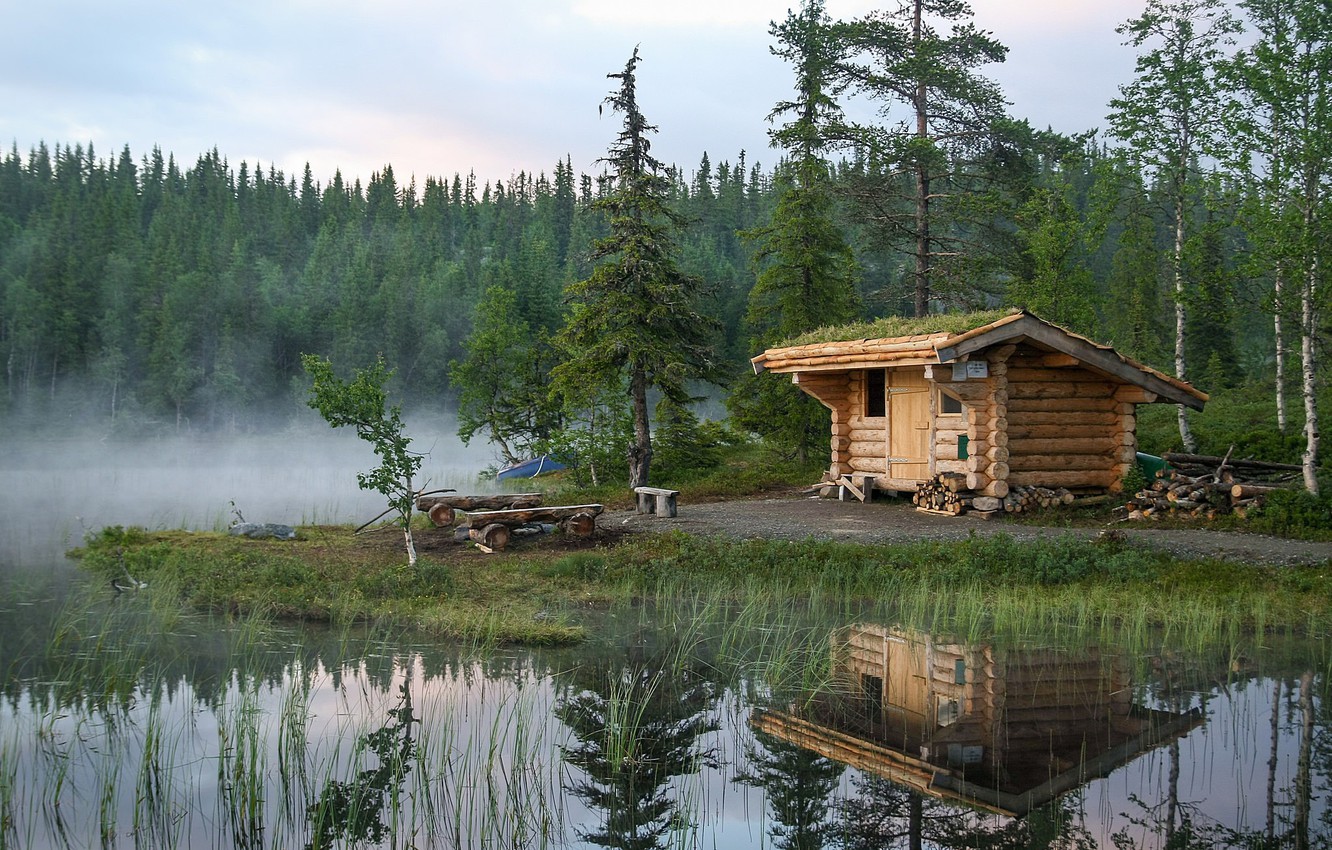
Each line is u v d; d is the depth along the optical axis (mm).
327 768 6797
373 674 9188
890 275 66875
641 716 7953
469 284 96938
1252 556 13336
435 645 10273
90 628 10859
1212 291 22750
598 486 26125
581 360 24734
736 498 22922
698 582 13289
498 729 7637
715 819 5945
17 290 73562
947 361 16438
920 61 29453
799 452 27984
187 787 6469
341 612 11586
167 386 66188
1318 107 17203
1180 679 8820
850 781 6555
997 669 9203
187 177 147750
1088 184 64750
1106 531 14477
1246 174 18375
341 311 78875
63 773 6625
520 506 17266
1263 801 6055
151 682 8859
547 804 6207
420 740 7379
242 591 12625
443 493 20203
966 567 13023
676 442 27641
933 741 7277
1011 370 17531
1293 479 17859
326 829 5852
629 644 10312
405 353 77562
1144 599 11562
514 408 33406
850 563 13555
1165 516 16156
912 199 31500
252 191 148500
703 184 136250
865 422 20641
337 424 14367
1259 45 18047
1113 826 5715
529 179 165875
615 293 24812
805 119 30234
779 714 7984
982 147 31469
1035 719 7750
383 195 145000
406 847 5609
